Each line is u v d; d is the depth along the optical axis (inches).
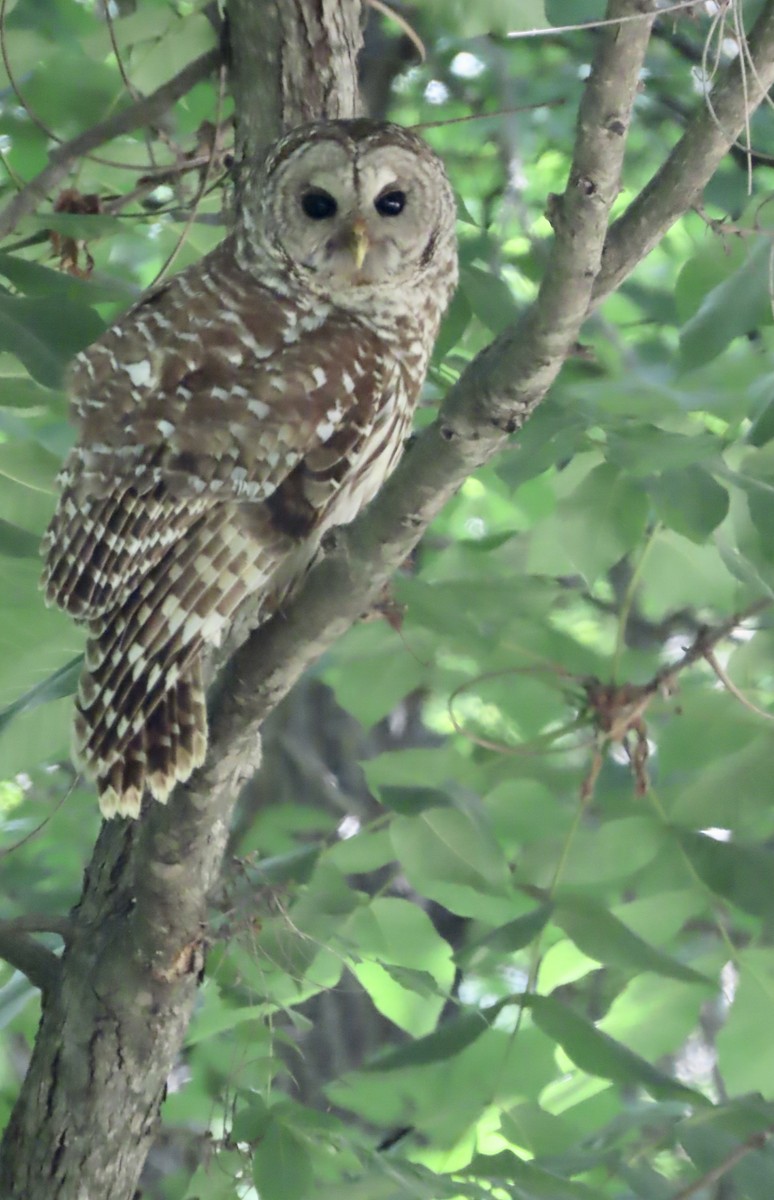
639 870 346.0
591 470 341.4
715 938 367.6
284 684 253.0
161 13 362.3
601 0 399.5
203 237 388.8
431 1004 357.7
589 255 196.5
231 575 277.7
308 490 289.0
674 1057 508.4
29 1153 284.2
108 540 275.9
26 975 290.5
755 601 339.9
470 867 330.0
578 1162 300.2
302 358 296.2
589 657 372.8
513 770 368.8
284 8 303.7
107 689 263.7
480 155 556.1
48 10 423.8
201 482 279.7
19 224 322.0
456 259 338.6
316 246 308.0
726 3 246.5
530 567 391.9
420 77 546.3
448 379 387.9
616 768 429.7
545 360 209.8
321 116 312.8
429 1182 287.4
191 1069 390.0
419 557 465.7
